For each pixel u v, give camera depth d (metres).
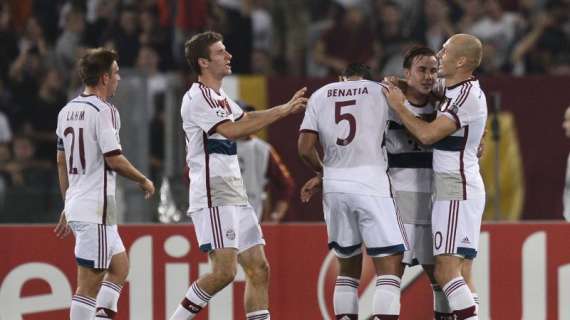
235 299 27.16
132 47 42.94
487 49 43.81
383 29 45.53
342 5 46.28
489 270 27.08
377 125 22.86
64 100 42.56
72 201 23.59
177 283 27.22
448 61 22.92
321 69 45.78
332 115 23.08
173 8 42.47
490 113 33.47
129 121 31.69
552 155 33.56
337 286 23.84
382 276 22.92
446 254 22.73
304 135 23.36
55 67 43.88
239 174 23.75
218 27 43.28
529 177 33.53
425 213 23.59
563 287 27.03
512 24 46.00
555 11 46.53
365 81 23.19
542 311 27.06
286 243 27.38
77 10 44.53
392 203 22.94
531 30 46.31
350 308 23.67
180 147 32.69
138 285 27.20
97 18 44.56
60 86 42.69
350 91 23.08
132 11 43.59
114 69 24.19
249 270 24.20
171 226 27.27
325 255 27.34
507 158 33.66
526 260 27.05
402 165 23.58
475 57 22.88
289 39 46.72
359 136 22.83
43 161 40.97
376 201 22.70
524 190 33.56
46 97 42.38
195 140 23.36
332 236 23.45
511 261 27.06
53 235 27.22
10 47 43.81
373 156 22.89
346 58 45.47
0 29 44.09
